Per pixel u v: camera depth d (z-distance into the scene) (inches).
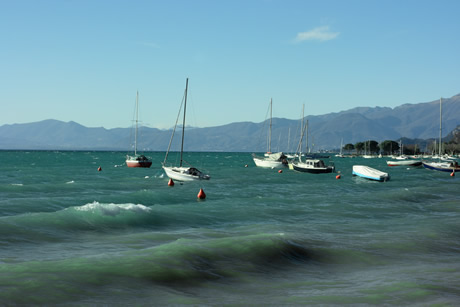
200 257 537.6
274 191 1702.8
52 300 367.2
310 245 644.1
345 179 2465.6
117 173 2810.0
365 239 713.0
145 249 575.2
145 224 837.2
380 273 511.5
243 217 973.2
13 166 3791.8
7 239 638.5
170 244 594.2
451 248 670.5
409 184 2137.1
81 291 394.9
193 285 438.3
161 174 2733.8
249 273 494.0
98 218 829.8
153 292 405.7
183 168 2135.8
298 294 414.6
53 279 422.6
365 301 388.2
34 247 604.7
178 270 478.6
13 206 1051.9
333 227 842.8
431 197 1453.0
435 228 834.2
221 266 512.1
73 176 2454.5
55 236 684.1
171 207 1044.5
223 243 611.2
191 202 1288.1
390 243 685.3
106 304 366.0
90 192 1563.7
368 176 2386.8
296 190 1758.1
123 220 840.3
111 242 657.0
